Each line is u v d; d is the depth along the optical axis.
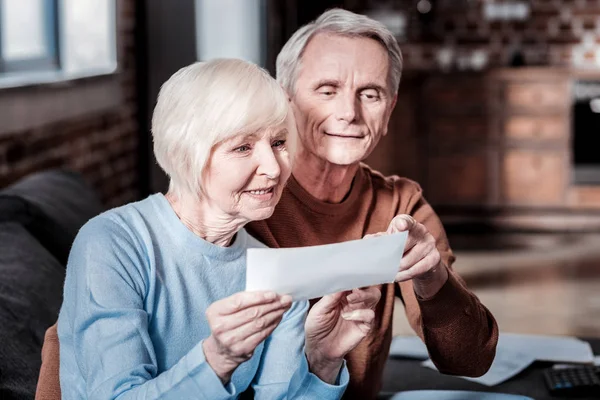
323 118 1.83
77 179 2.95
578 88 7.30
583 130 7.33
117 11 5.08
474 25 8.21
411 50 8.30
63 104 3.99
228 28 6.90
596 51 8.09
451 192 7.55
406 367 2.25
